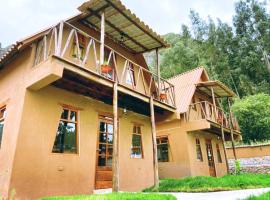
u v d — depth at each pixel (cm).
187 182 922
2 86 904
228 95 1759
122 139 1002
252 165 1839
